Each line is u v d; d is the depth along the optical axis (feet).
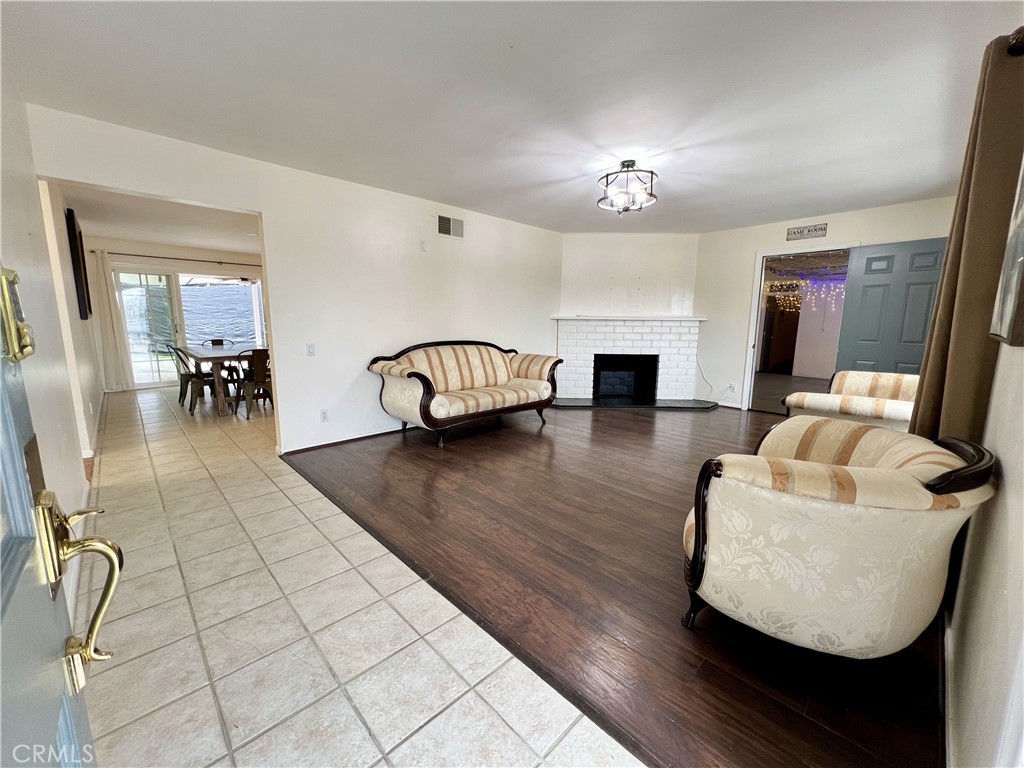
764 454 6.74
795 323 32.12
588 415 17.57
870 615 4.22
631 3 5.32
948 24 5.62
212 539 7.62
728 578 4.80
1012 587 2.85
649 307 20.48
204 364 21.91
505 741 4.10
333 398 12.93
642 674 4.86
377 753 3.99
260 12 5.51
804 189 12.81
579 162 10.73
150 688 4.62
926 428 5.62
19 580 1.52
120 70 6.78
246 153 10.28
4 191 5.13
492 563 6.97
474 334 16.71
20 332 1.80
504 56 6.46
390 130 9.00
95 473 10.73
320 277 12.21
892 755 3.96
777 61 6.50
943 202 13.60
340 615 5.76
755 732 4.18
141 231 18.65
